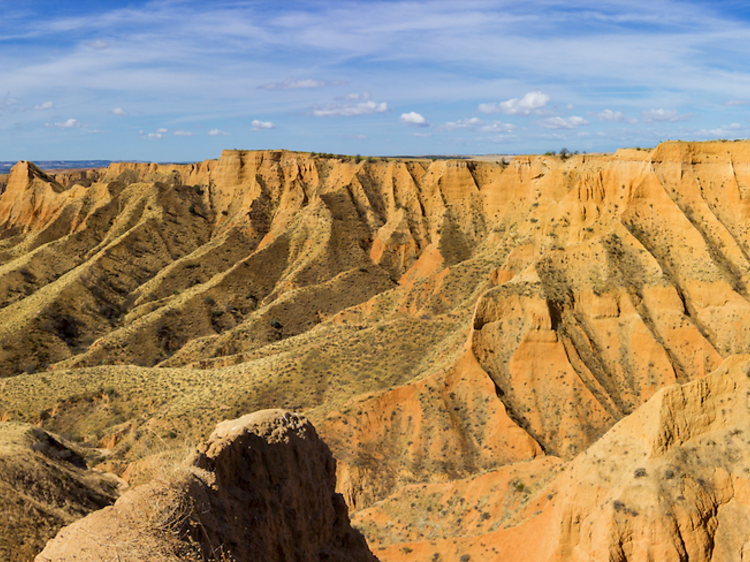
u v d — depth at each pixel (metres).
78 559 12.44
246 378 71.94
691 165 83.75
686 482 32.53
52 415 72.81
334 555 24.53
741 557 31.20
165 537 13.98
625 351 68.94
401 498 49.41
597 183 88.88
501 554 38.81
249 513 19.61
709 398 34.50
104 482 47.06
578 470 36.28
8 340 109.06
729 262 77.44
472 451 59.19
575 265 74.81
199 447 20.12
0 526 33.12
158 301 127.50
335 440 59.31
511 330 67.12
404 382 66.62
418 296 99.50
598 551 32.75
